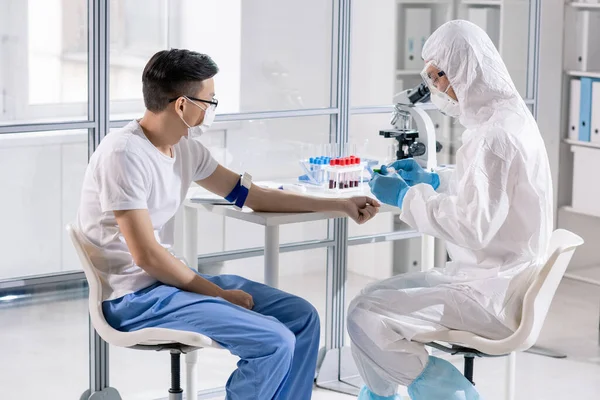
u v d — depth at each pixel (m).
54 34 3.39
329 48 3.98
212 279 3.12
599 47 5.41
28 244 3.52
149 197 2.89
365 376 3.07
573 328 4.70
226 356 4.00
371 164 3.68
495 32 4.48
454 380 2.88
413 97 3.67
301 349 2.92
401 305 2.94
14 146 3.43
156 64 2.85
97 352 3.51
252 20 3.80
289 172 3.98
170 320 2.76
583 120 5.32
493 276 2.87
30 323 3.54
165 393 3.72
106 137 2.89
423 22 4.32
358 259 4.27
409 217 2.91
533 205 2.81
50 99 3.43
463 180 2.78
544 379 4.04
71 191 3.57
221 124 3.79
